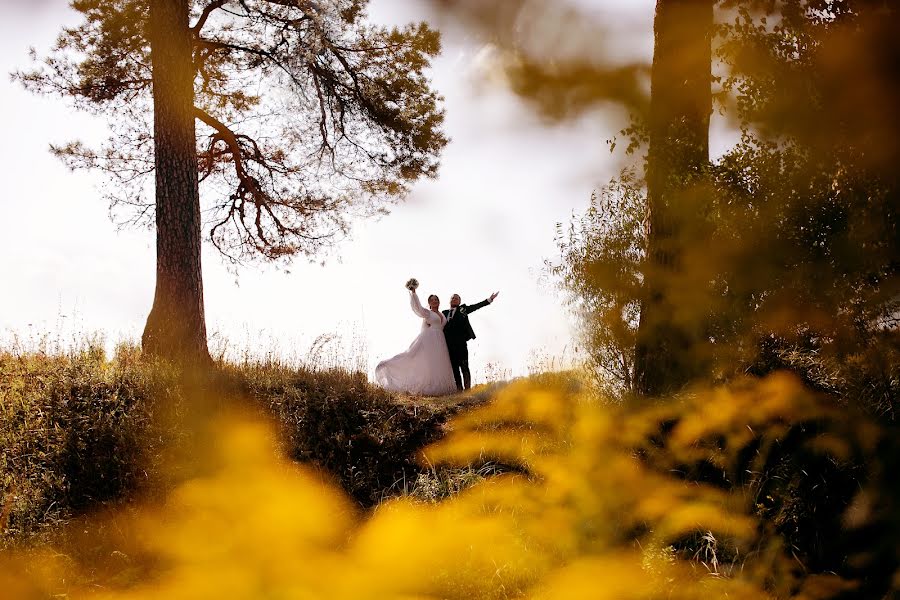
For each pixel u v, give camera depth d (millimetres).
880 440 5465
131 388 8203
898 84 6160
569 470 6703
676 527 5723
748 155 6520
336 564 6004
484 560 5832
